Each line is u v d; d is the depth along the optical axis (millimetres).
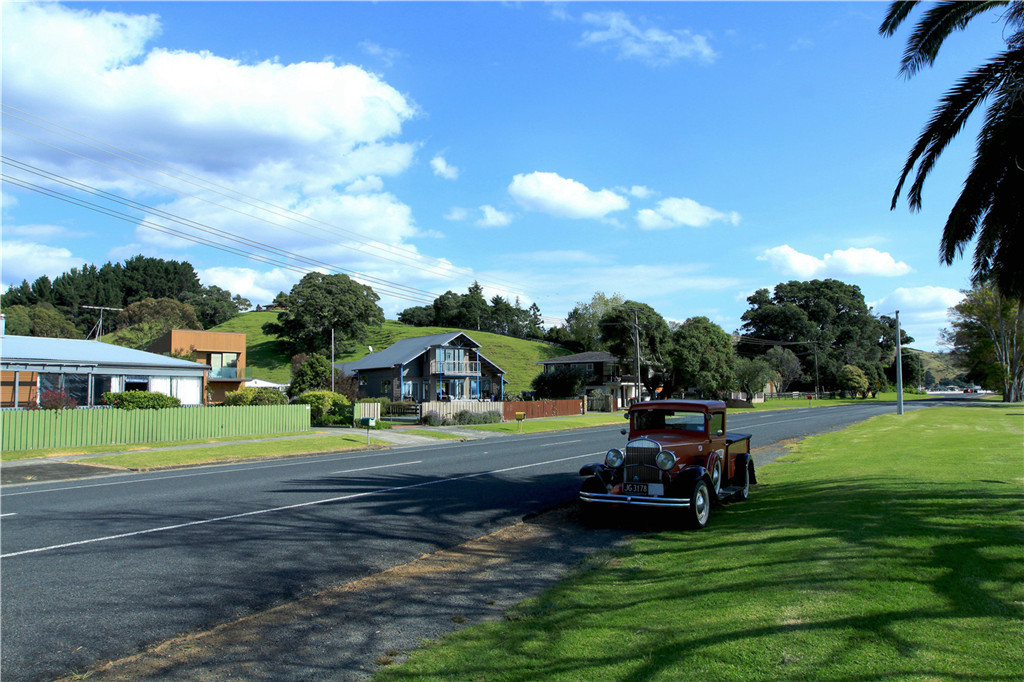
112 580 6879
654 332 61406
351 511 10867
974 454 15883
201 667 4762
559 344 109438
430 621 5750
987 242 10344
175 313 89312
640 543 8539
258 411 30719
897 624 4629
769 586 5770
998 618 4652
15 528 9406
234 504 11461
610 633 5070
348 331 87375
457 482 14508
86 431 24281
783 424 36844
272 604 6223
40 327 80875
